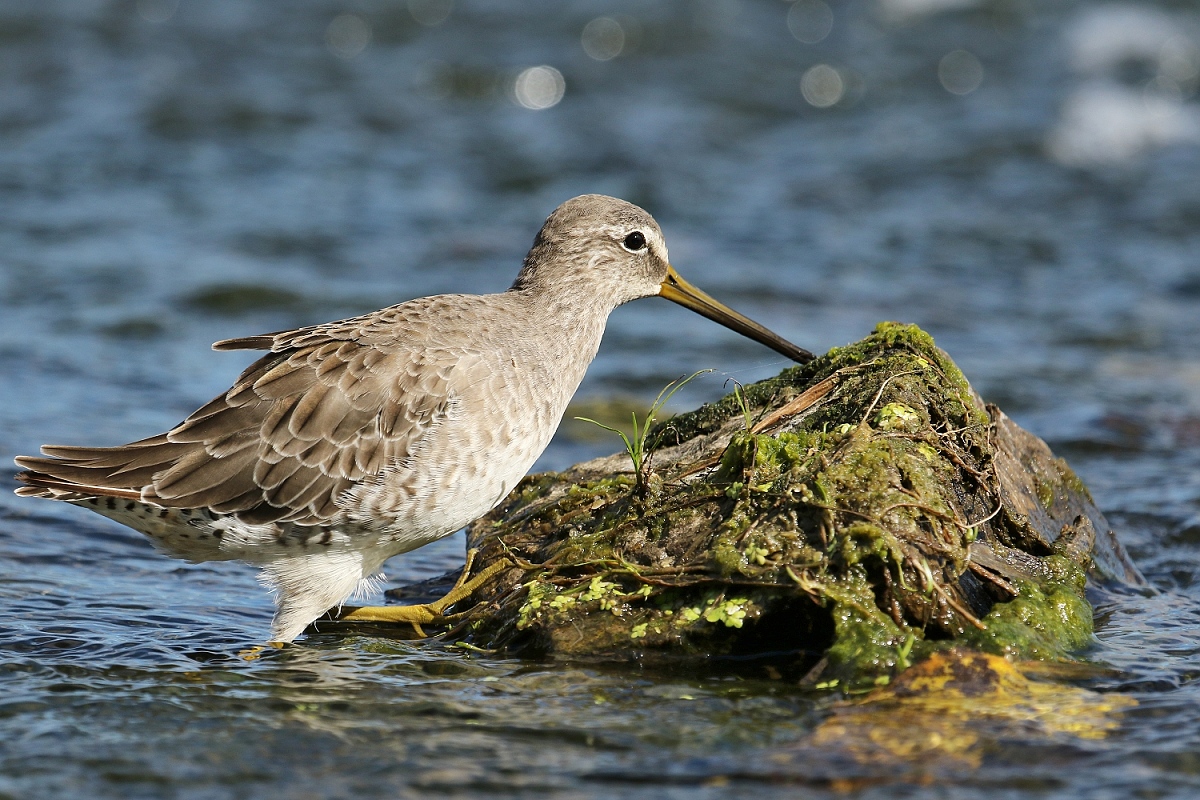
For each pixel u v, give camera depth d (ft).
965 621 35.09
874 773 29.86
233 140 102.83
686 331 73.61
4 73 111.86
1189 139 105.09
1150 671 35.06
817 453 36.86
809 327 72.84
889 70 119.75
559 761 30.86
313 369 38.83
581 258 43.91
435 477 38.60
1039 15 130.11
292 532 38.58
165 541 39.60
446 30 127.54
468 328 40.55
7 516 49.70
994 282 80.94
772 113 111.86
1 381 63.31
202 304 74.90
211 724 33.14
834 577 34.71
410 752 31.42
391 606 41.65
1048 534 41.57
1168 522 49.78
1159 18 125.59
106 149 99.55
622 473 43.37
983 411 41.32
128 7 129.49
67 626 40.34
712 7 132.77
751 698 33.73
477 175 98.37
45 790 29.68
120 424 59.00
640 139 105.40
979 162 100.89
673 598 36.37
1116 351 71.00
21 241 83.25
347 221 89.30
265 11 131.54
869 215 91.97
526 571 39.32
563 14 130.93
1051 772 29.84
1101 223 90.22
